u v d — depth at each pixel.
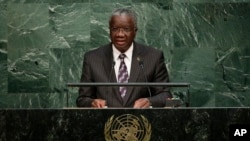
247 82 25.17
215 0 25.16
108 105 16.02
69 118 12.12
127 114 12.11
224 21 25.19
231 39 25.19
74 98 24.84
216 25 25.19
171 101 14.45
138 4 24.97
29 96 24.91
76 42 24.95
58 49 24.94
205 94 25.05
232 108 12.09
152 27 24.97
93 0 24.95
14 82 24.91
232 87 25.12
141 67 16.52
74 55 24.95
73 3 24.95
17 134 12.12
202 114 12.09
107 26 24.94
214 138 12.07
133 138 12.06
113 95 16.11
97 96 16.31
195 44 25.12
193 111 12.10
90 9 24.98
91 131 12.10
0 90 24.88
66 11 24.95
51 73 24.95
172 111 12.10
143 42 24.94
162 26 25.02
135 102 15.37
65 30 24.95
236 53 25.19
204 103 25.06
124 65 16.61
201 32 25.16
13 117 12.12
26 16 24.92
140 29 24.95
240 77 25.17
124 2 24.97
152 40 24.97
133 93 16.14
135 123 12.09
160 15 25.03
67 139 12.11
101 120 12.10
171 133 12.09
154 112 12.10
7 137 12.12
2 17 24.89
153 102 15.49
